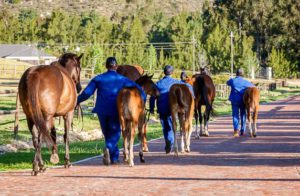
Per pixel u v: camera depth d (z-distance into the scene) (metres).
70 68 15.55
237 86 23.61
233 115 23.78
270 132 25.41
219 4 175.12
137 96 14.48
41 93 12.64
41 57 121.75
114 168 13.97
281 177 12.22
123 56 139.75
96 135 25.81
